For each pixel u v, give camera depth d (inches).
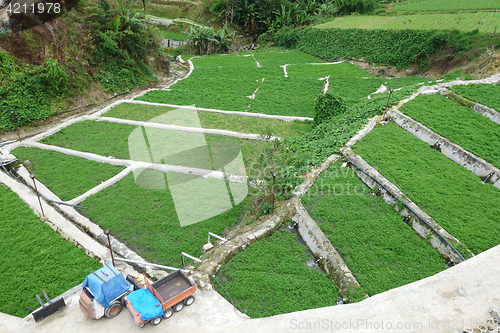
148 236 371.6
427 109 573.6
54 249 343.9
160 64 1075.9
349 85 872.3
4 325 266.4
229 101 781.9
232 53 1366.9
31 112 645.9
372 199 400.8
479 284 283.6
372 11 1493.6
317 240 338.6
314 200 397.7
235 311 273.1
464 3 1242.6
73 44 773.9
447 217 360.2
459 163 465.4
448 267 313.7
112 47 838.5
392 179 419.5
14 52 669.3
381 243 339.0
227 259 326.6
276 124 669.3
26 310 282.5
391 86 834.2
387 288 291.4
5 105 623.5
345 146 495.2
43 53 709.3
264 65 1119.6
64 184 463.2
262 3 1581.0
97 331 256.8
